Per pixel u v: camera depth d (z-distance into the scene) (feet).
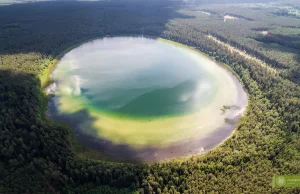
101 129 321.93
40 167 244.83
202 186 225.97
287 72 453.17
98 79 453.17
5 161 254.47
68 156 258.57
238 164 251.60
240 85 438.81
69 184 233.55
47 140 272.72
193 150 289.33
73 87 424.46
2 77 403.54
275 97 364.17
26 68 448.24
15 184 229.25
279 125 304.09
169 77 463.42
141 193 224.12
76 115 350.23
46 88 419.95
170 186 229.66
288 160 249.55
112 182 232.32
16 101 342.85
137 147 292.61
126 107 368.27
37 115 325.21
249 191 216.54
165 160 273.75
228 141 290.76
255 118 327.06
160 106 370.94
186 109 364.58
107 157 277.85
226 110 364.58
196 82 444.96
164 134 313.12
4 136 276.41
